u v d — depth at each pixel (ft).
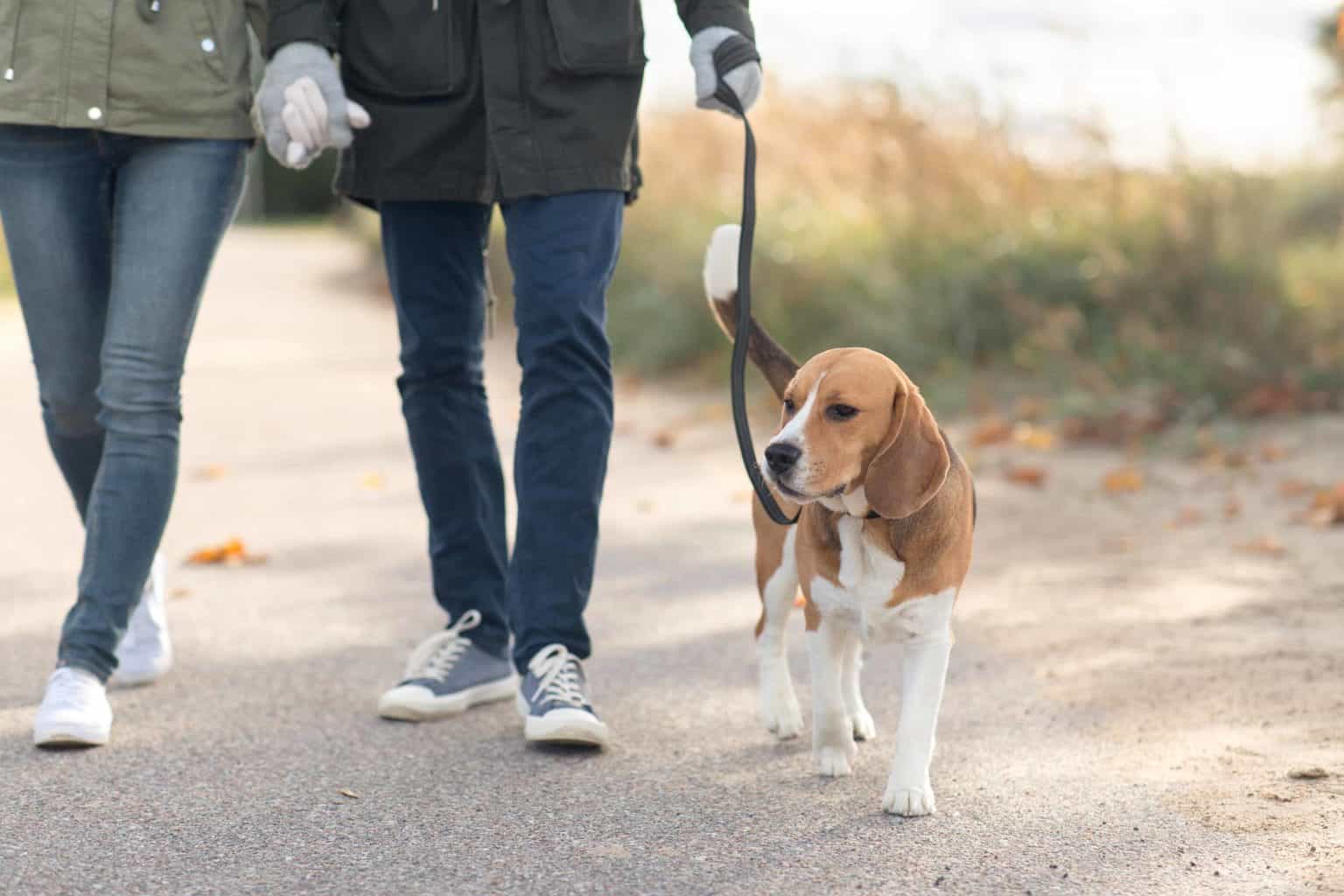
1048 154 39.58
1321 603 17.81
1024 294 36.22
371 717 14.20
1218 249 34.53
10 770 12.44
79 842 10.87
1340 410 29.94
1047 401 32.73
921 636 11.63
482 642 14.70
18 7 12.97
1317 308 33.37
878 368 11.28
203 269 13.67
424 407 14.38
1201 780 12.04
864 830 11.13
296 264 96.53
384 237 14.35
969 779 12.27
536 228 13.20
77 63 12.96
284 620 17.92
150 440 13.65
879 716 14.28
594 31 13.12
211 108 13.43
